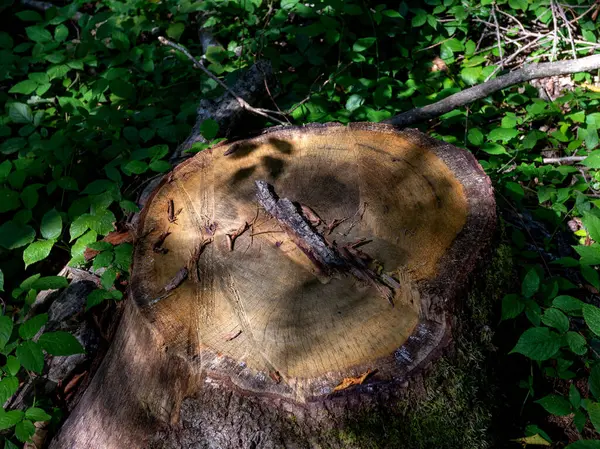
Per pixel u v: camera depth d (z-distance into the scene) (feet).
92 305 7.48
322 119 11.22
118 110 11.41
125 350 6.46
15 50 13.24
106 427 6.59
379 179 7.34
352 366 5.44
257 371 5.45
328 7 12.84
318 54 12.65
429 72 12.82
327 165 7.67
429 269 6.17
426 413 5.61
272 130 8.27
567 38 12.57
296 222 6.61
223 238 6.81
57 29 13.10
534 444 6.88
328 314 5.87
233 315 5.95
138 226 7.11
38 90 12.01
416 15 12.86
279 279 6.26
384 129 8.03
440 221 6.71
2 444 7.32
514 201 10.07
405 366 5.44
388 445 5.55
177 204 7.33
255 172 7.68
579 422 6.32
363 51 12.96
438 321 5.79
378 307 5.90
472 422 5.96
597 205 8.80
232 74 11.68
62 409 7.53
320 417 5.33
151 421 6.15
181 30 13.39
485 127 11.59
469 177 7.17
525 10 12.82
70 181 9.84
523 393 7.31
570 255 9.48
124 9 13.66
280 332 5.75
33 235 8.87
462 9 12.95
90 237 8.53
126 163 10.19
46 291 8.53
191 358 5.60
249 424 5.46
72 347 6.66
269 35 12.70
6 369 7.58
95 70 13.73
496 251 6.72
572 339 6.39
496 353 6.78
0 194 9.30
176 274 6.40
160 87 12.76
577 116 10.95
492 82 10.66
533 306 6.69
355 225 6.82
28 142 11.23
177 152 10.61
